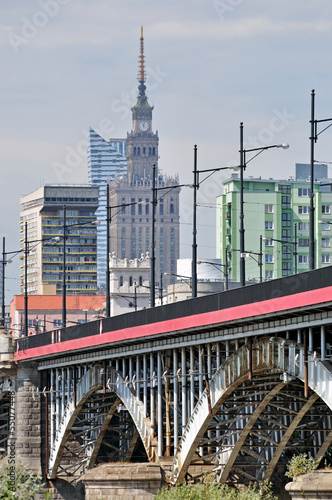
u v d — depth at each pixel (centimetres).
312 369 18425
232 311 19762
